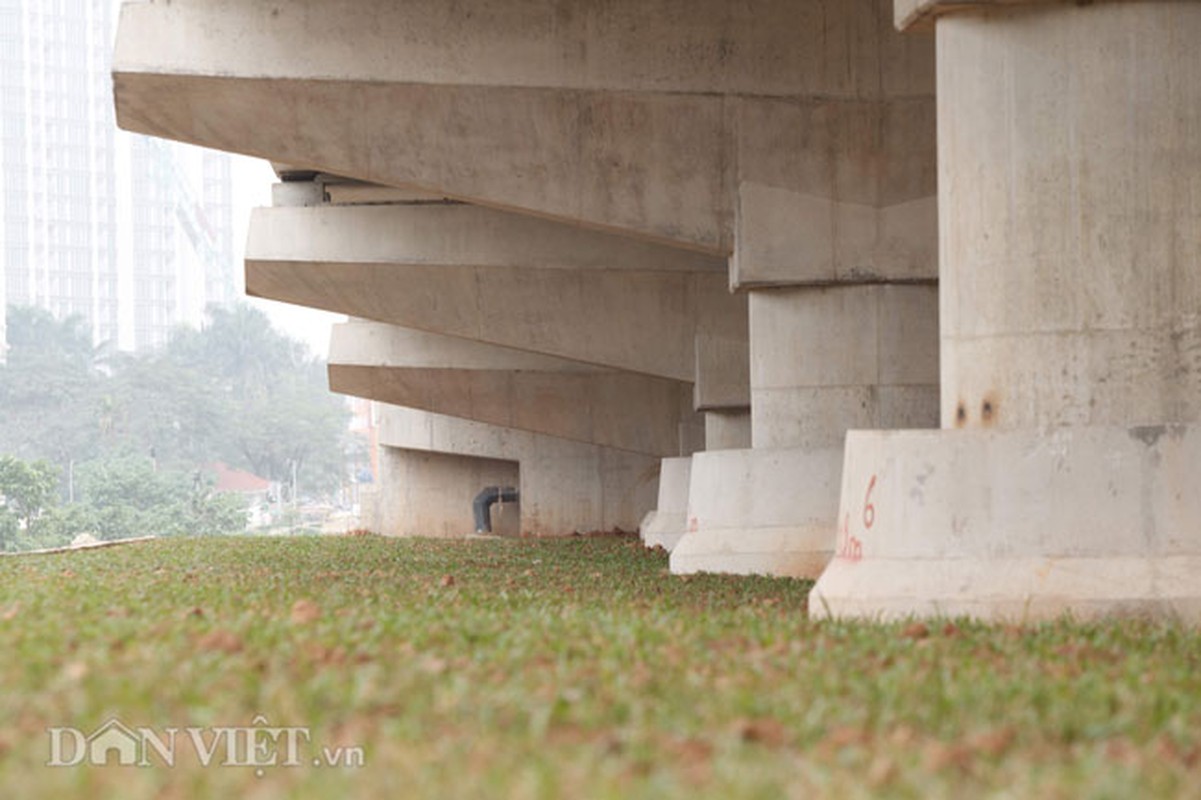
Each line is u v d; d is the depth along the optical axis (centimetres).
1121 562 1719
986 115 1852
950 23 1894
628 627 1524
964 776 927
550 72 3102
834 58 3142
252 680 1142
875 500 1830
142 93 3094
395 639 1421
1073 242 1805
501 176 3114
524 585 2645
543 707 1065
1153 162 1797
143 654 1253
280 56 3086
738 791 858
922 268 3155
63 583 2370
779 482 3228
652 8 3127
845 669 1286
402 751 952
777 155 3141
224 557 3622
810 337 3228
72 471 18925
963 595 1734
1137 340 1789
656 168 3131
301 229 4712
